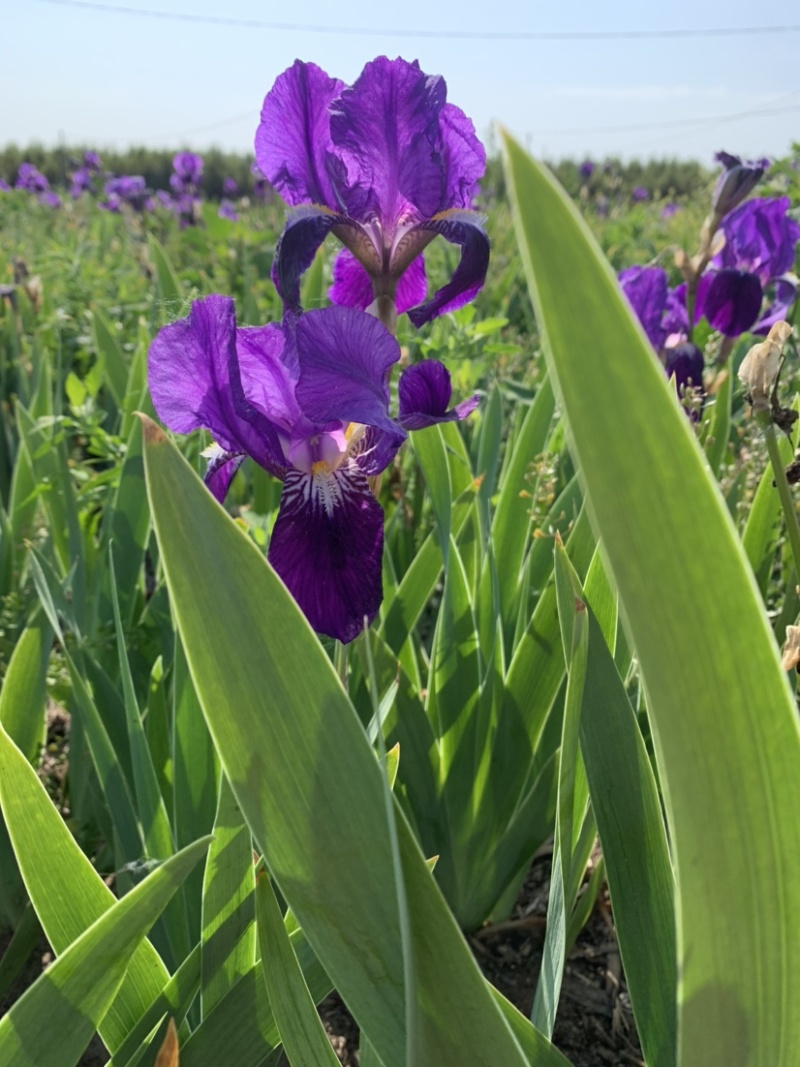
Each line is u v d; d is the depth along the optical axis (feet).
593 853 1.82
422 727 1.56
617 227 7.66
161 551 0.68
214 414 1.08
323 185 1.20
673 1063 0.94
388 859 0.72
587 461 0.54
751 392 0.89
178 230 9.21
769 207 2.53
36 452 2.28
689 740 0.58
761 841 0.60
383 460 1.09
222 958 1.03
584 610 0.90
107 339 3.02
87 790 1.84
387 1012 0.75
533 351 3.76
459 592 1.62
